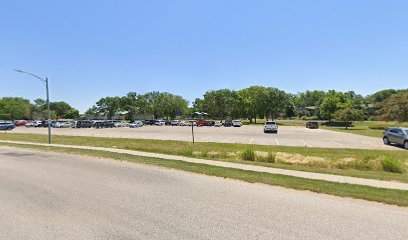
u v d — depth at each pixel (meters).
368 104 142.50
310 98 192.38
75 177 10.81
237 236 5.12
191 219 6.02
